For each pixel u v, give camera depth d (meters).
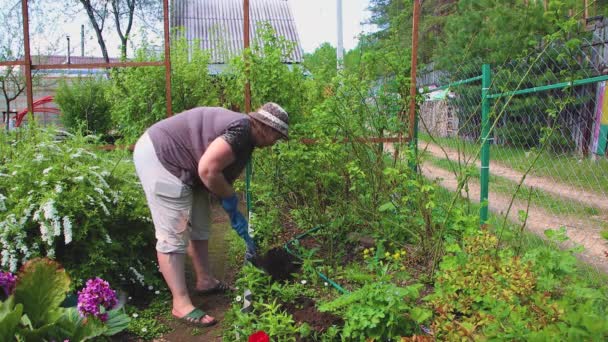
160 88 6.32
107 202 3.50
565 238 2.86
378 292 2.55
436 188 3.71
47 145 3.59
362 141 4.10
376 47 4.36
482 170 4.02
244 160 3.37
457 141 4.05
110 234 3.54
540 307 2.14
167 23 4.85
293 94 4.60
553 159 4.58
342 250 3.95
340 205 4.23
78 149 3.68
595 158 4.56
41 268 2.56
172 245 3.18
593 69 4.52
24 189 3.34
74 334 2.46
